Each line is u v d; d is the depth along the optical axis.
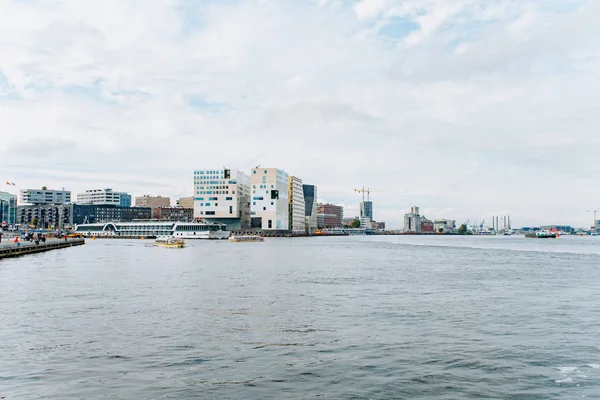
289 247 199.62
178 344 33.81
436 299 53.84
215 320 41.56
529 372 28.47
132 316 43.03
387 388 25.88
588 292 60.03
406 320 42.16
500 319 42.78
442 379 27.25
